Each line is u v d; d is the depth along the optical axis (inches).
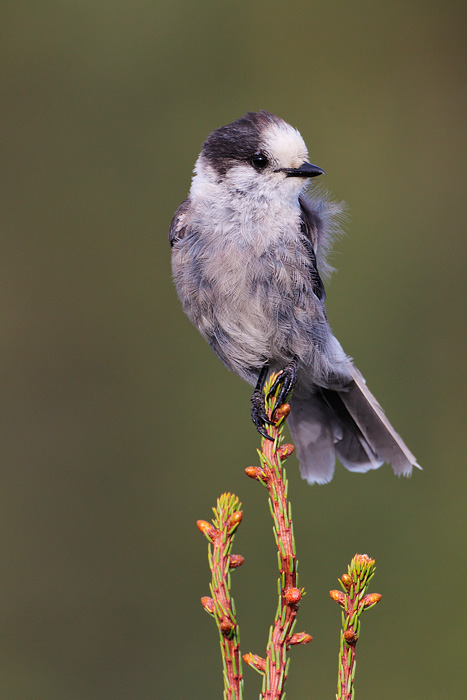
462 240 463.8
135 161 474.3
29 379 439.2
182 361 437.4
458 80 487.5
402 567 362.0
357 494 375.6
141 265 457.7
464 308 444.5
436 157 478.9
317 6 497.4
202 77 490.3
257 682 329.1
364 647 347.9
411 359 426.9
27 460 421.7
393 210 470.3
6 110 475.8
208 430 418.0
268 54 492.1
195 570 384.8
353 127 486.0
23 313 449.7
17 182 467.2
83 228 461.7
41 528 401.1
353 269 454.0
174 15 490.6
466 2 491.5
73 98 479.8
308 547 365.1
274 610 352.5
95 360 442.9
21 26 482.6
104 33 488.1
